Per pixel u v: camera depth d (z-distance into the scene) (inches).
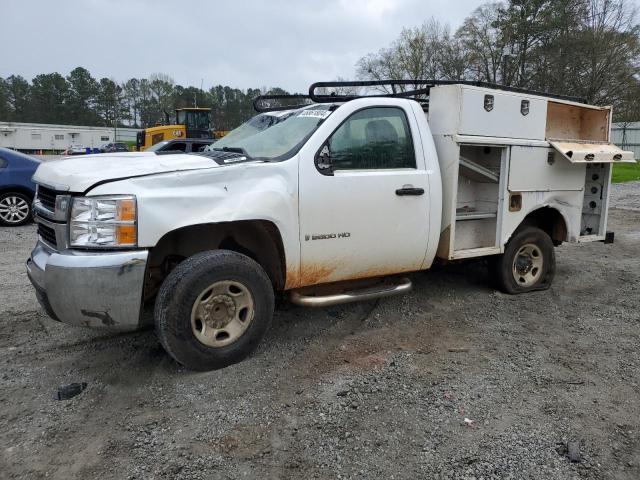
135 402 135.9
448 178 195.9
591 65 1502.2
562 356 166.6
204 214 145.3
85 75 4030.5
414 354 166.4
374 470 110.1
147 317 192.4
